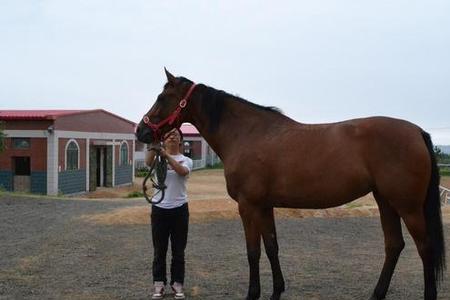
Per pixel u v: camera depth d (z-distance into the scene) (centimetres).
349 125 500
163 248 561
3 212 1337
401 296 569
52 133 2270
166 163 553
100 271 684
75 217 1223
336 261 753
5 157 2317
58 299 560
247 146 522
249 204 519
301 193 499
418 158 473
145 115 564
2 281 630
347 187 489
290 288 604
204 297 569
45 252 801
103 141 2794
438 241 486
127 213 1190
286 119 534
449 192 1838
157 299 557
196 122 565
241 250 833
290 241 925
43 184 2289
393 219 531
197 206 1307
